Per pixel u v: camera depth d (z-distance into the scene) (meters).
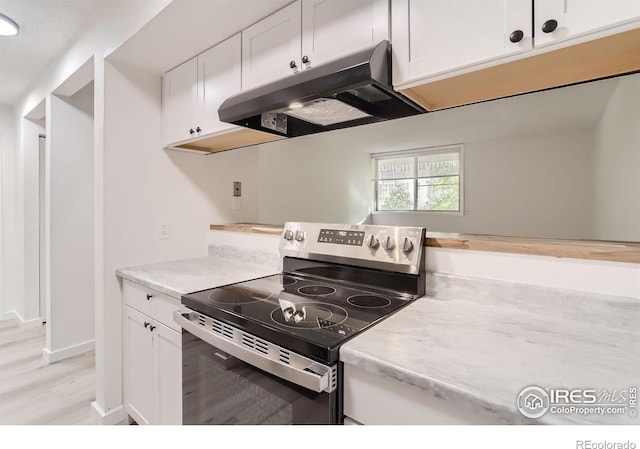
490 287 1.11
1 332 3.08
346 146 5.76
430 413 0.68
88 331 2.71
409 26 1.04
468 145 5.62
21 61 2.43
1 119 3.31
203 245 2.22
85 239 2.68
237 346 1.01
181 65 1.87
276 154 4.32
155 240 1.98
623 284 0.91
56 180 2.51
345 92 1.24
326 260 1.47
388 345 0.80
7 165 3.36
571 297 0.97
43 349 2.57
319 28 1.24
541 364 0.71
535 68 0.96
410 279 1.24
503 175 5.33
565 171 4.84
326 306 1.13
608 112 3.42
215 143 1.96
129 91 1.88
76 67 2.05
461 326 0.93
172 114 1.94
